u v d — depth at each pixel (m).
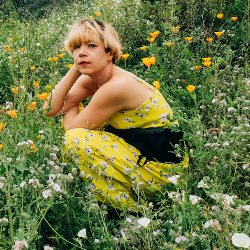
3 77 3.52
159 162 2.23
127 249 1.63
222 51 3.69
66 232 1.73
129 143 2.24
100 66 2.23
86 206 1.69
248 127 2.25
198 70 3.48
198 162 2.04
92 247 1.60
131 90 2.14
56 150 2.03
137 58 4.01
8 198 1.45
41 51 4.41
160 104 2.24
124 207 1.86
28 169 1.76
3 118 2.30
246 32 3.89
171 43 3.61
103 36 2.17
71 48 2.27
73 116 2.47
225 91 3.05
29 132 2.06
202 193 2.02
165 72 3.49
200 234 1.51
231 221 1.46
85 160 2.09
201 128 2.06
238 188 1.96
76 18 6.24
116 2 5.28
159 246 1.47
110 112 2.20
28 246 1.36
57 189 1.57
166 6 4.35
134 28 4.22
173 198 1.70
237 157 2.06
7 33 6.38
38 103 2.78
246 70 3.18
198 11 4.44
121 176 2.14
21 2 10.70
